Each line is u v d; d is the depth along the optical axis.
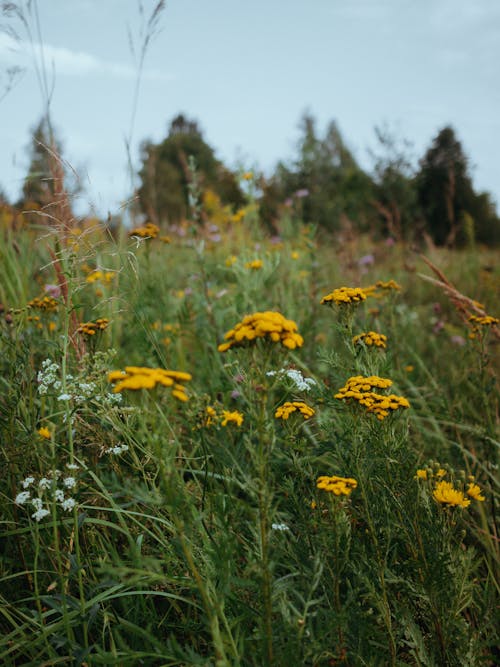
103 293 3.58
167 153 33.78
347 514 2.11
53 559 1.99
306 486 2.12
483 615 2.00
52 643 1.85
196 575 1.47
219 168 7.56
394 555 1.99
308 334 4.05
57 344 2.27
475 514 2.78
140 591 1.83
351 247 7.07
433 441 3.26
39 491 1.86
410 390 3.55
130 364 3.72
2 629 1.98
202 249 4.70
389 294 4.17
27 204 4.31
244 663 1.67
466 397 3.85
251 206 5.54
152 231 4.18
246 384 1.63
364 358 2.59
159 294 4.40
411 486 2.00
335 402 2.21
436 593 1.84
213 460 2.29
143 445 2.19
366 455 2.04
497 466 2.86
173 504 1.44
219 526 1.85
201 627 1.83
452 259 8.19
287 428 2.08
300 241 6.13
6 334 2.84
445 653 1.86
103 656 1.55
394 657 1.76
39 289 4.05
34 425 2.15
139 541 1.88
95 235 2.97
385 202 11.35
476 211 17.27
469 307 3.19
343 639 1.74
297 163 12.51
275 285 4.71
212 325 4.30
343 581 1.94
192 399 2.05
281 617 1.70
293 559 2.00
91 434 2.28
